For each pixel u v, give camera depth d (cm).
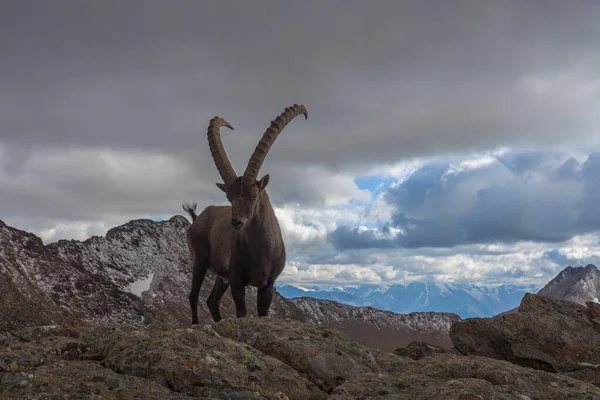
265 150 1068
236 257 1086
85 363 471
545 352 752
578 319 812
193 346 509
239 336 596
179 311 4741
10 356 464
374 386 485
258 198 1065
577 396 478
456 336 794
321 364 534
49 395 397
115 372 466
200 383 458
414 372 538
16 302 3053
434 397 452
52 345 530
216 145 1141
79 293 3731
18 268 3556
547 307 843
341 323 6075
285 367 511
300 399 477
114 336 550
